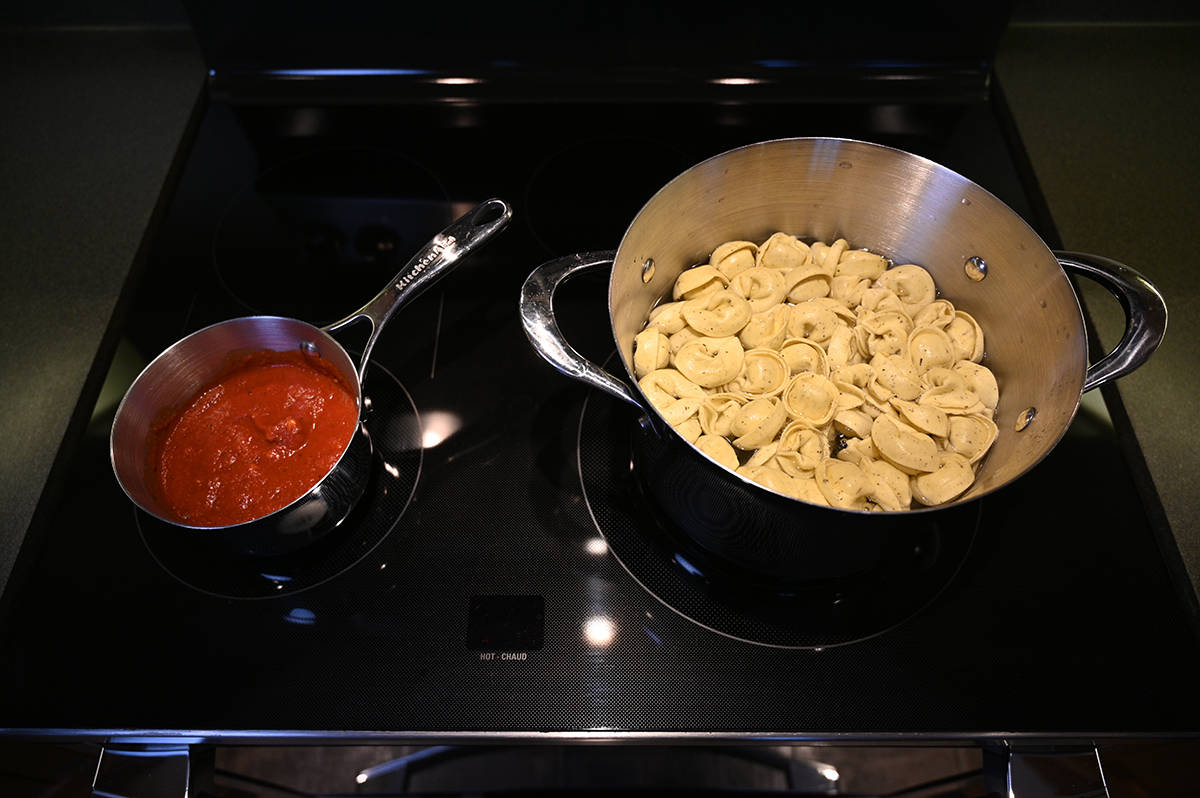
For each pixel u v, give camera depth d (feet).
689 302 2.66
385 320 2.51
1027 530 2.51
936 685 2.24
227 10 3.24
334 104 3.45
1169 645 2.32
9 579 2.39
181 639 2.29
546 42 3.40
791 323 2.65
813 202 2.74
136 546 2.44
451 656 2.26
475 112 3.43
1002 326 2.64
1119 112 3.43
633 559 2.43
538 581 2.39
